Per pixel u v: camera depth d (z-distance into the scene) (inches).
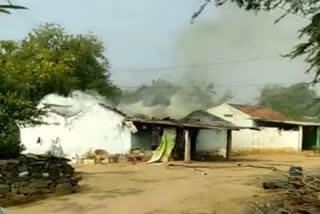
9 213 546.0
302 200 508.7
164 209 575.2
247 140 1871.3
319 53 545.0
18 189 611.8
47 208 577.0
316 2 501.7
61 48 2103.8
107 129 1485.0
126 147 1499.8
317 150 2084.2
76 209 571.8
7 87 701.9
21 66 848.3
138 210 568.1
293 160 1497.3
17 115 684.1
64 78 1648.6
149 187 788.0
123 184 823.1
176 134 1444.4
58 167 670.5
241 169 1173.7
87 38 2192.4
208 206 595.8
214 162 1391.5
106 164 1280.8
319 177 556.7
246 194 698.2
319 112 717.9
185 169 1163.9
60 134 1429.6
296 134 2038.6
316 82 585.9
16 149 672.4
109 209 572.4
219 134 1755.7
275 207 493.7
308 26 518.3
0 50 842.2
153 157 1391.5
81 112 1451.8
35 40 2046.0
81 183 812.0
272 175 972.6
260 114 1961.1
